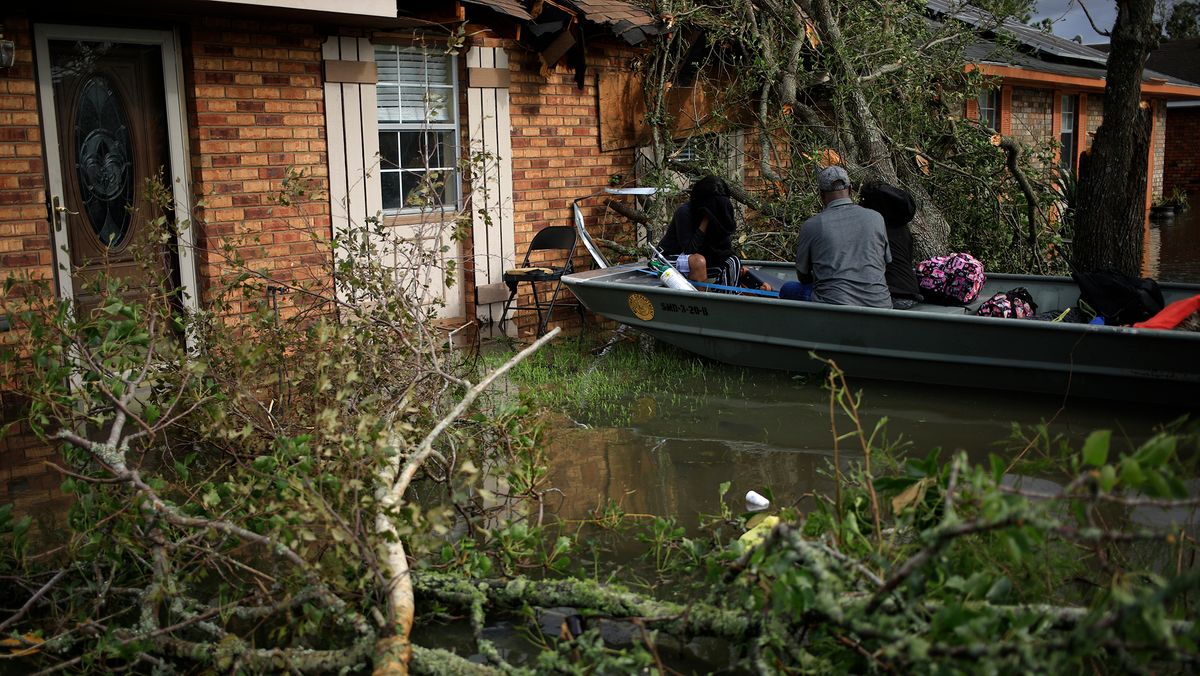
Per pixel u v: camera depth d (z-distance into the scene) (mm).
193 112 8008
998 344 7109
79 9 7332
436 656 3414
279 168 8523
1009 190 11469
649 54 11258
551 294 10773
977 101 16328
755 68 11125
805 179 10984
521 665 3635
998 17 11562
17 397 7066
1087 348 6840
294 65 8547
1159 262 15578
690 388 7668
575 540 4625
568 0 9859
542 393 7461
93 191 7668
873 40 11258
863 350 7594
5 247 7094
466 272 10211
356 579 3834
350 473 4117
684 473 5707
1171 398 6781
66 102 7484
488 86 10023
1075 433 6332
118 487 4105
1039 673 2514
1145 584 3738
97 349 4648
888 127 11344
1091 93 21375
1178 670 3236
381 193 9453
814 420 6750
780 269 10039
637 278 9352
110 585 3965
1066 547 3738
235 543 4344
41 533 4871
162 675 3529
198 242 8164
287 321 6180
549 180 10766
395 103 9586
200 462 5773
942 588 3234
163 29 7879
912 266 8289
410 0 8820
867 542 3475
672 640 3783
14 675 3648
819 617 3158
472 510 4891
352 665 3412
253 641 3551
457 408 4621
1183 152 30797
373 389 5680
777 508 5086
